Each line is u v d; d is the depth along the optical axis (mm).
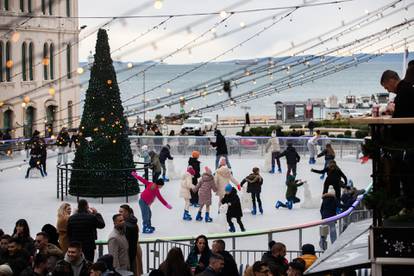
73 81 64875
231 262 14141
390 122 8406
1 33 56094
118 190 29422
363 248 9227
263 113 123438
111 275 12969
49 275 12883
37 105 61250
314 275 8688
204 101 130625
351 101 105875
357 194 25547
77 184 29484
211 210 27625
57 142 38531
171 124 64125
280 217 26391
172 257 13109
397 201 8688
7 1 56688
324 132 50594
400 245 8148
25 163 37531
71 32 63469
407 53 27469
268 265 12641
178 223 25562
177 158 42375
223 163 26172
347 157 40125
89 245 16781
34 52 60188
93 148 29406
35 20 59531
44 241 14289
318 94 196125
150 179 34062
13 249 13781
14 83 58875
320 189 31641
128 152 29875
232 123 69750
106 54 29844
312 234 19328
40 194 31094
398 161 8852
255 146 42156
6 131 51562
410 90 8766
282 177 35125
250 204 27250
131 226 16031
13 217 26469
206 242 14625
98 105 29625
